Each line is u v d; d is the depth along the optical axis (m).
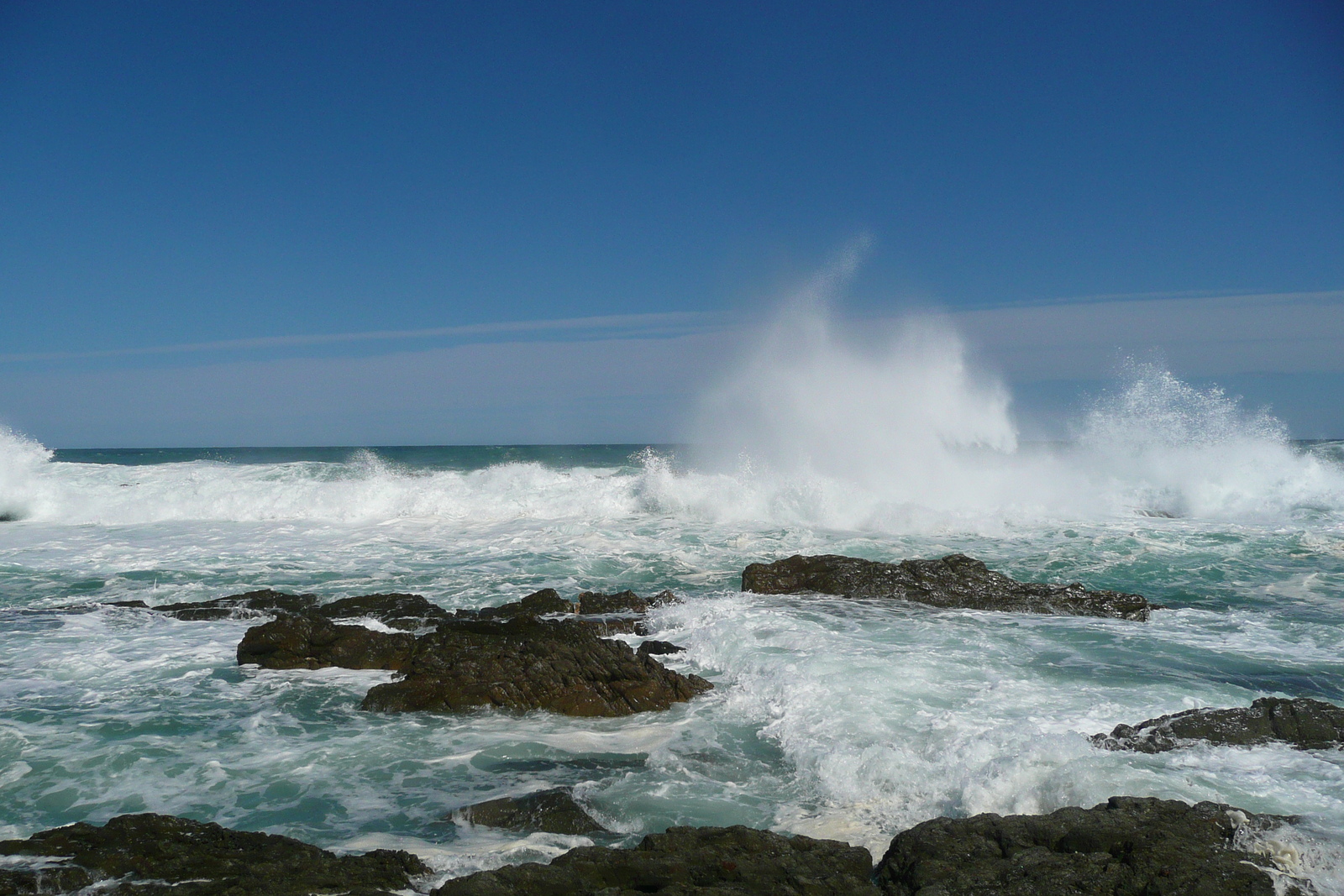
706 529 17.41
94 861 4.60
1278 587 12.93
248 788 6.14
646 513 19.22
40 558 15.16
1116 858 4.50
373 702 7.91
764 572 12.52
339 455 73.62
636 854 4.73
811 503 18.23
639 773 6.41
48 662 9.25
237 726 7.41
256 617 11.09
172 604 11.59
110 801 5.91
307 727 7.41
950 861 4.59
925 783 5.92
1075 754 6.08
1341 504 19.53
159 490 20.39
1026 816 5.01
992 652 9.13
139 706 7.90
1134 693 7.70
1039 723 6.90
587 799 5.94
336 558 15.14
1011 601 11.39
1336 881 4.21
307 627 9.59
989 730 6.69
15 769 6.40
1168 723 6.48
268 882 4.46
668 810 5.75
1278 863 4.40
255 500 19.61
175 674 8.89
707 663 9.27
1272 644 9.60
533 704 7.89
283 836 5.17
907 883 4.48
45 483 19.84
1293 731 6.35
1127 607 11.07
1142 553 15.08
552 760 6.68
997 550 15.45
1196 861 4.37
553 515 19.20
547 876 4.47
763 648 9.32
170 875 4.51
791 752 6.65
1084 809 5.06
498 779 6.30
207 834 5.04
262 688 8.49
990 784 5.71
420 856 5.01
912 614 10.95
